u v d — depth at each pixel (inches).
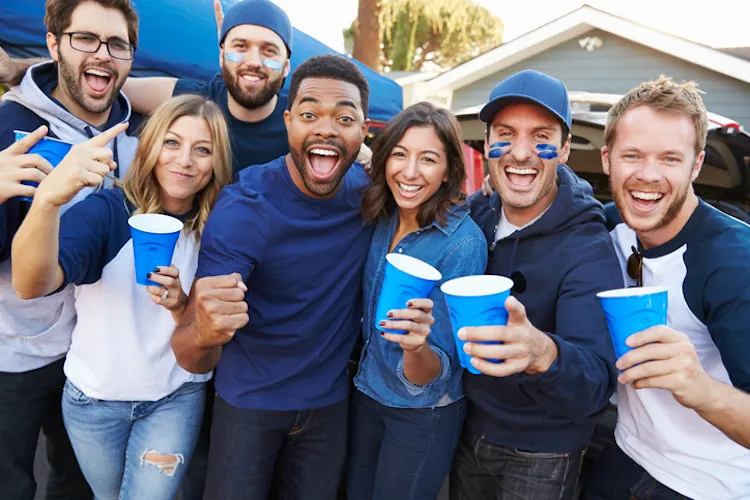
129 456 77.5
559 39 415.2
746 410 49.8
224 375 75.7
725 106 363.3
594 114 144.2
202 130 75.6
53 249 59.5
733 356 57.8
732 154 127.9
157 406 77.4
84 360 73.5
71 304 81.5
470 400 75.2
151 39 141.6
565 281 67.1
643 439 70.5
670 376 48.8
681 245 65.2
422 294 60.5
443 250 72.0
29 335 79.6
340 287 76.2
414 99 418.0
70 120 84.2
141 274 65.3
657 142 62.6
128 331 72.8
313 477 78.2
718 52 346.3
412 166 71.1
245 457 73.0
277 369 73.8
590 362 58.0
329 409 77.1
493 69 442.6
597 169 153.6
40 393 83.4
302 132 71.1
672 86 63.8
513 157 70.2
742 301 57.9
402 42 674.2
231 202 71.7
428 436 72.1
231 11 99.7
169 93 110.9
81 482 96.6
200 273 68.9
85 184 56.6
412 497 72.4
